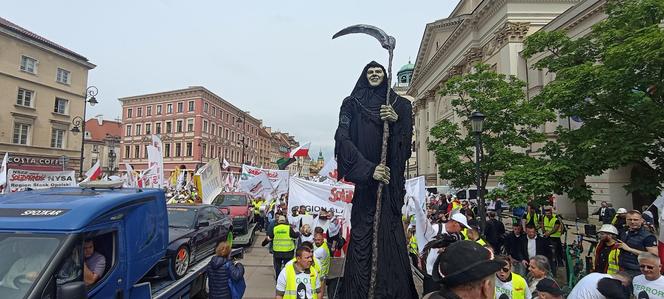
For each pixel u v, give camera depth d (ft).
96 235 13.97
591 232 32.37
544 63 36.45
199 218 30.37
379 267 13.05
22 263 11.89
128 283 15.69
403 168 13.99
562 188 33.30
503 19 94.94
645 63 25.29
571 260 28.25
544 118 46.68
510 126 48.62
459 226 20.12
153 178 51.01
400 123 13.82
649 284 13.96
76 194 16.10
